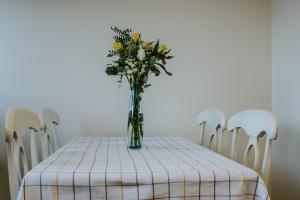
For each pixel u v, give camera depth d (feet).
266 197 3.30
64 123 7.56
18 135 3.99
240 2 8.13
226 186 3.38
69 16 7.61
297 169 7.06
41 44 7.53
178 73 7.91
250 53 8.16
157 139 6.71
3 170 7.28
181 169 3.47
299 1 6.99
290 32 7.35
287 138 7.45
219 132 6.09
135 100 5.26
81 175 3.23
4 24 7.43
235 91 8.09
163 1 7.88
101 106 7.66
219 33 8.06
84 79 7.63
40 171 3.30
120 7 7.75
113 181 3.24
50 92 7.53
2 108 7.37
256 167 4.38
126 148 5.29
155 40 7.84
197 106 7.96
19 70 7.45
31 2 7.52
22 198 3.16
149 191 3.25
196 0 7.99
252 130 4.62
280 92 7.77
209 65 8.02
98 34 7.68
